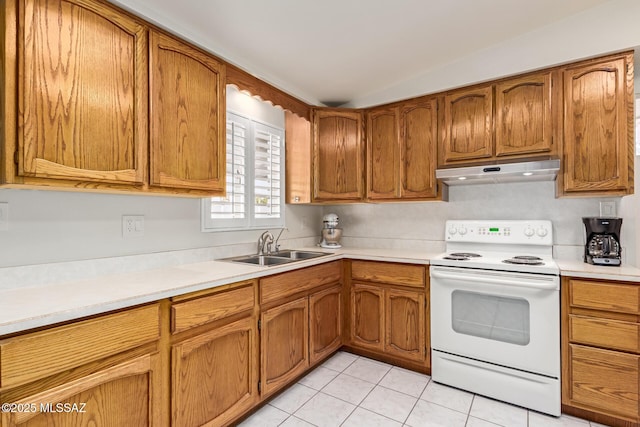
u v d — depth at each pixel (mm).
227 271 1877
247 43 2082
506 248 2562
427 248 2998
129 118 1528
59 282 1564
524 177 2396
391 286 2572
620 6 1939
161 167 1663
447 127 2547
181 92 1771
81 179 1356
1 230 1405
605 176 1996
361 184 2967
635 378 1751
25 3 1198
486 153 2377
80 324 1160
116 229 1806
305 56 2281
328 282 2600
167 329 1460
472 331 2219
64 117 1303
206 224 2324
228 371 1745
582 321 1883
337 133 2955
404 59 2393
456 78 2469
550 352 1947
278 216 2980
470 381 2209
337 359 2727
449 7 1849
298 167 2998
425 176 2660
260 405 2023
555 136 2150
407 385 2303
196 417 1567
